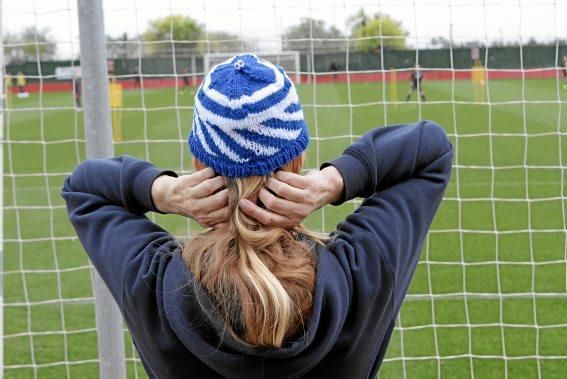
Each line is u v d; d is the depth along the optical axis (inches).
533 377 170.9
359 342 55.0
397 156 60.7
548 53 614.9
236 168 52.6
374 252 55.3
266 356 51.7
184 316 53.2
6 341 198.7
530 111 695.7
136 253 57.1
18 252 293.3
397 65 729.6
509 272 252.1
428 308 215.3
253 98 51.4
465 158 475.8
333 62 661.9
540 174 421.1
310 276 52.9
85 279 256.5
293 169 55.4
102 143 98.0
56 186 424.5
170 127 706.2
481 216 335.0
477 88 750.5
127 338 193.8
